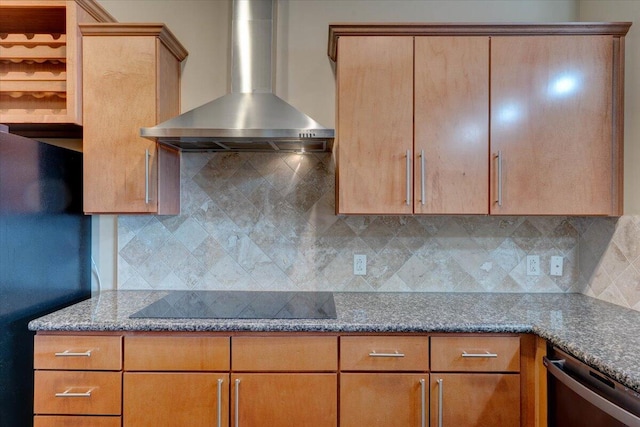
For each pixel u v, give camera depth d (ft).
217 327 4.58
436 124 5.50
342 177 5.53
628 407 3.18
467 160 5.50
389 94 5.52
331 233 6.58
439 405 4.58
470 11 6.64
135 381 4.58
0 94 6.11
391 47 5.52
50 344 4.58
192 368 4.61
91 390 4.57
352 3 6.63
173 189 6.28
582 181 5.47
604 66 5.45
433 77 5.50
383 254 6.58
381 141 5.52
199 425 4.61
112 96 5.58
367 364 4.61
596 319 4.82
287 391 4.60
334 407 4.61
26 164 4.84
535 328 4.50
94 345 4.58
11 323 4.57
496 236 6.55
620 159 5.47
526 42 5.48
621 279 5.50
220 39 6.63
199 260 6.60
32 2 5.42
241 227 6.60
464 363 4.60
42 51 5.70
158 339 4.61
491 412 4.59
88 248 6.37
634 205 5.27
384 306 5.51
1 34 6.20
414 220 6.58
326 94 6.61
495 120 5.49
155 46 5.61
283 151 6.50
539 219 6.55
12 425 4.58
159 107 5.67
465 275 6.57
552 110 5.47
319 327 4.57
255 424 4.61
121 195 5.60
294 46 6.61
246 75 6.01
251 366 4.61
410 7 6.63
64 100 6.12
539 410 4.50
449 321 4.73
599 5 6.01
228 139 5.33
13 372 4.59
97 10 5.88
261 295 6.26
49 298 5.31
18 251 4.69
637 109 5.22
